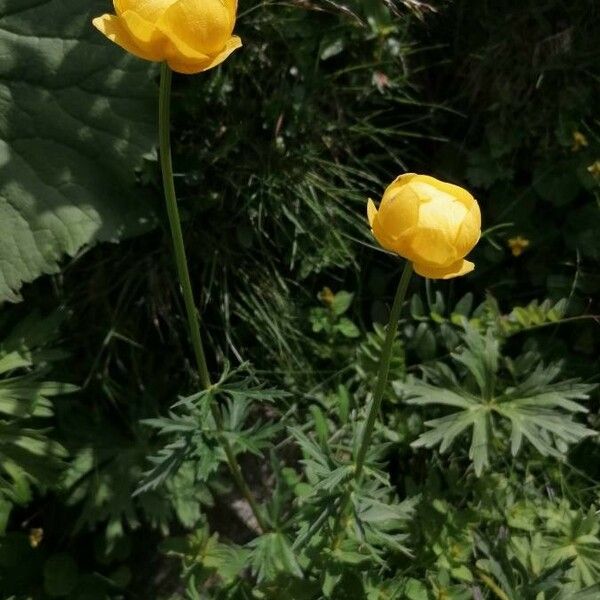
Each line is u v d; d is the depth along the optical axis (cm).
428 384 43
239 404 40
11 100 44
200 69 29
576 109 49
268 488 49
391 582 41
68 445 47
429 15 50
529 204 50
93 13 44
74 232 44
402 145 52
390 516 39
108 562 47
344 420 45
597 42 49
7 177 44
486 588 42
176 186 48
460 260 30
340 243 49
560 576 39
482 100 51
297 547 37
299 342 50
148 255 49
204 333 50
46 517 48
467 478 46
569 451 47
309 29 48
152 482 38
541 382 42
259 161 49
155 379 49
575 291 50
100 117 44
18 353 42
